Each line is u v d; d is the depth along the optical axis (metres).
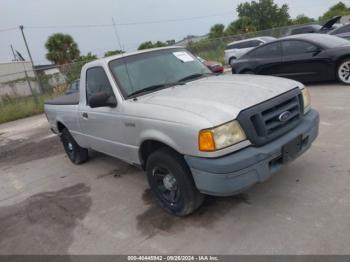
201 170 2.96
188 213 3.46
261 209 3.43
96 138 4.66
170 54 4.52
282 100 3.23
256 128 3.00
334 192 3.49
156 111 3.32
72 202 4.45
